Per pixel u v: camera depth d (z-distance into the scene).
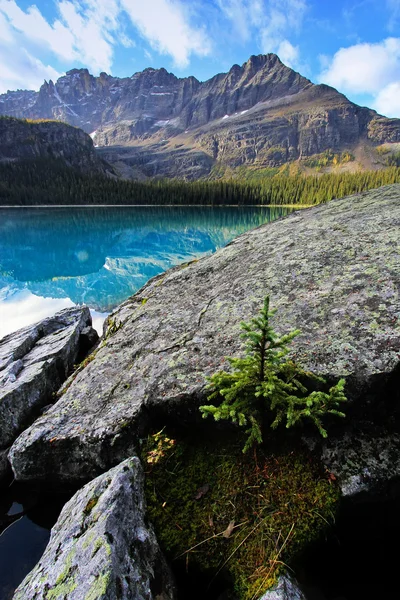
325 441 2.17
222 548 1.83
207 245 26.84
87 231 35.62
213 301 3.78
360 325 2.60
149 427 2.49
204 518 1.96
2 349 4.66
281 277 3.74
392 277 3.06
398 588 1.85
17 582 2.21
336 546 1.94
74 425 2.59
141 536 1.76
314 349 2.48
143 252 23.88
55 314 6.18
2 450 3.05
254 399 2.09
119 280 16.62
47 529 2.58
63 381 4.42
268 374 2.00
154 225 42.81
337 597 1.80
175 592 1.69
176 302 4.15
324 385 2.24
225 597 1.73
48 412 2.87
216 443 2.34
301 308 3.05
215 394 2.12
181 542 1.87
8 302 12.84
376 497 1.97
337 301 2.97
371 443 2.13
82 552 1.58
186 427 2.46
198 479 2.16
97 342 5.75
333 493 1.96
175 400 2.43
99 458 2.43
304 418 2.16
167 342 3.25
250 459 2.19
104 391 2.88
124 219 51.16
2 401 3.23
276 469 2.11
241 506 1.98
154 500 2.06
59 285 15.65
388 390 2.18
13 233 32.88
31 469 2.62
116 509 1.78
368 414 2.21
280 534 1.83
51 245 26.58
